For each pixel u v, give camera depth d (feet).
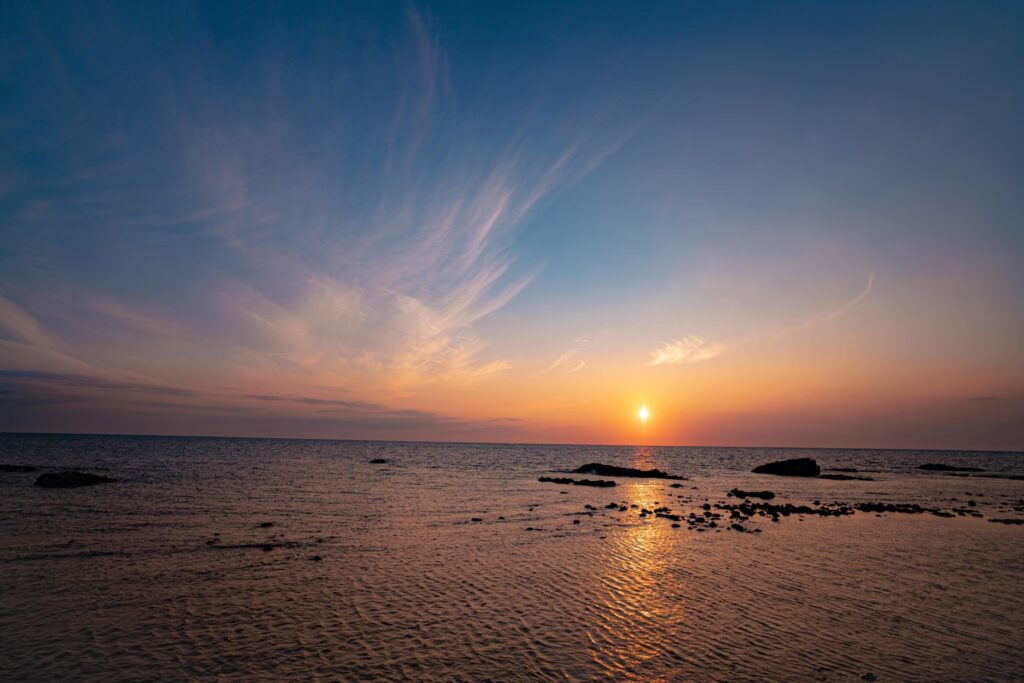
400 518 103.50
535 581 61.31
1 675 36.47
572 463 379.96
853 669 39.47
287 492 139.54
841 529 100.73
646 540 86.07
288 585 58.03
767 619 49.85
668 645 43.52
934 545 86.33
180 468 208.95
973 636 46.32
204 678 36.70
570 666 39.50
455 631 45.96
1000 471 351.25
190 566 64.34
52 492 126.41
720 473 302.86
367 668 38.68
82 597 52.65
